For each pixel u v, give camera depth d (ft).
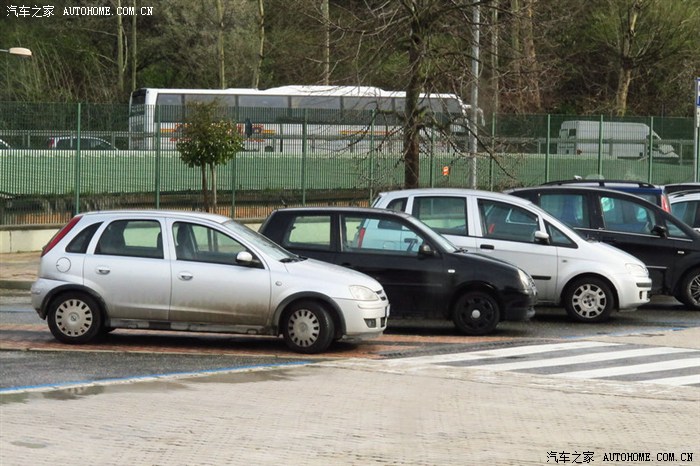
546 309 71.82
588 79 214.69
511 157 113.80
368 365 48.57
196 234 52.29
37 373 45.27
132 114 106.93
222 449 31.76
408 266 58.18
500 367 48.62
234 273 51.47
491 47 102.63
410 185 97.86
